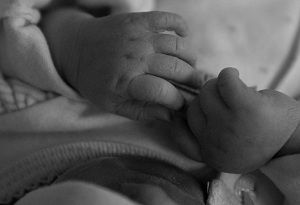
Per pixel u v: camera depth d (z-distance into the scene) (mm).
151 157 220
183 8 246
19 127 228
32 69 220
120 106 204
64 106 226
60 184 160
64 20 223
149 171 200
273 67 246
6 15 219
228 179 213
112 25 202
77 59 209
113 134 223
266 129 186
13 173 232
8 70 231
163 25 201
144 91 189
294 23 247
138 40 195
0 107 226
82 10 233
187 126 205
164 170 203
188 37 245
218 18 245
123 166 199
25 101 225
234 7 245
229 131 187
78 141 224
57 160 229
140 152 222
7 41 221
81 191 152
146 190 181
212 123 189
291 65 245
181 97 195
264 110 185
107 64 195
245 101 183
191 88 205
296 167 197
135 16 201
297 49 245
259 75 245
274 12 247
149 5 240
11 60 225
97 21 209
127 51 194
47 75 217
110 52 196
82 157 227
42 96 227
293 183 199
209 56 243
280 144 192
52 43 222
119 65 193
